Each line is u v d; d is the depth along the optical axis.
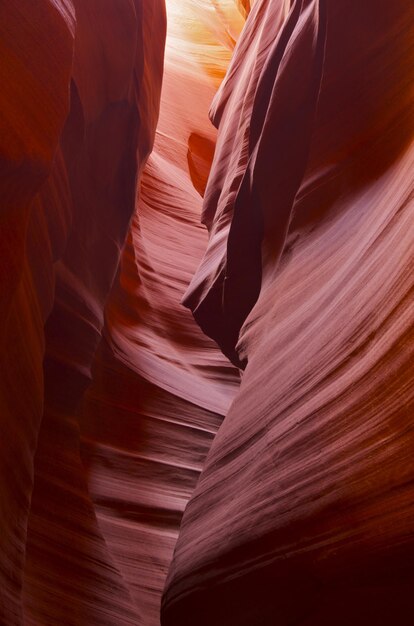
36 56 4.06
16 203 3.80
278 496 3.99
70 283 7.94
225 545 4.30
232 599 4.07
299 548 3.56
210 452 5.63
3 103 3.42
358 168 5.63
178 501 8.95
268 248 7.44
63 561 6.33
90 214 8.63
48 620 5.53
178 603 4.66
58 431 7.37
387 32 5.76
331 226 5.67
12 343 4.67
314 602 3.40
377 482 3.23
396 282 3.78
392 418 3.32
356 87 6.00
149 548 7.91
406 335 3.46
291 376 4.77
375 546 3.09
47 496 6.71
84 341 8.05
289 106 7.35
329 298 4.87
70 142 7.10
